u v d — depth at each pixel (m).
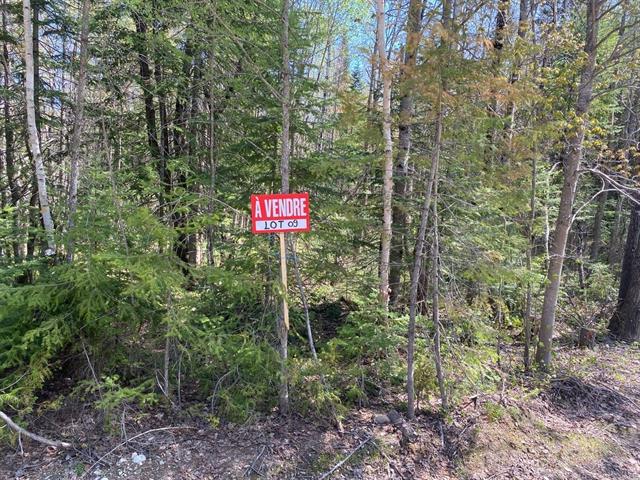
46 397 4.32
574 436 4.66
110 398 3.66
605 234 13.75
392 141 5.79
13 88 7.10
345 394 4.86
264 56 4.87
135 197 5.92
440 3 4.18
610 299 8.80
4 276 4.29
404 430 4.26
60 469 3.48
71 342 4.30
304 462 3.81
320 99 6.03
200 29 5.27
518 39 3.89
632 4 5.90
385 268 5.55
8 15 7.79
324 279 6.20
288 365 4.39
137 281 4.38
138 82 7.30
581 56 5.70
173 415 4.26
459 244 4.78
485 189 5.07
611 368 6.51
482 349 5.13
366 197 6.41
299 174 5.81
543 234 7.18
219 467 3.64
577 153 6.04
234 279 4.24
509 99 3.71
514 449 4.30
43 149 7.49
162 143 8.06
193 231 4.37
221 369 4.67
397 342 4.79
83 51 5.58
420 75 3.63
